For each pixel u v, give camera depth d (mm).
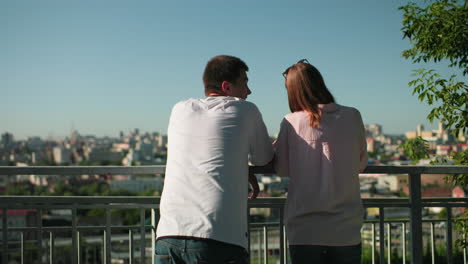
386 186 98812
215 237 1638
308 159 1853
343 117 1878
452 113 4074
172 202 1726
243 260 1717
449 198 2697
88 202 2355
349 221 1814
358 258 1834
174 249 1666
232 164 1748
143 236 2395
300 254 1846
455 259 4703
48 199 2346
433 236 4402
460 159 4199
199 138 1781
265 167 2158
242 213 1737
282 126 1948
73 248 2354
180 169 1765
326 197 1808
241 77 1938
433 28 4039
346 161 1847
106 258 2355
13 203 2338
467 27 3916
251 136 1842
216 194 1691
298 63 1947
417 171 2387
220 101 1851
